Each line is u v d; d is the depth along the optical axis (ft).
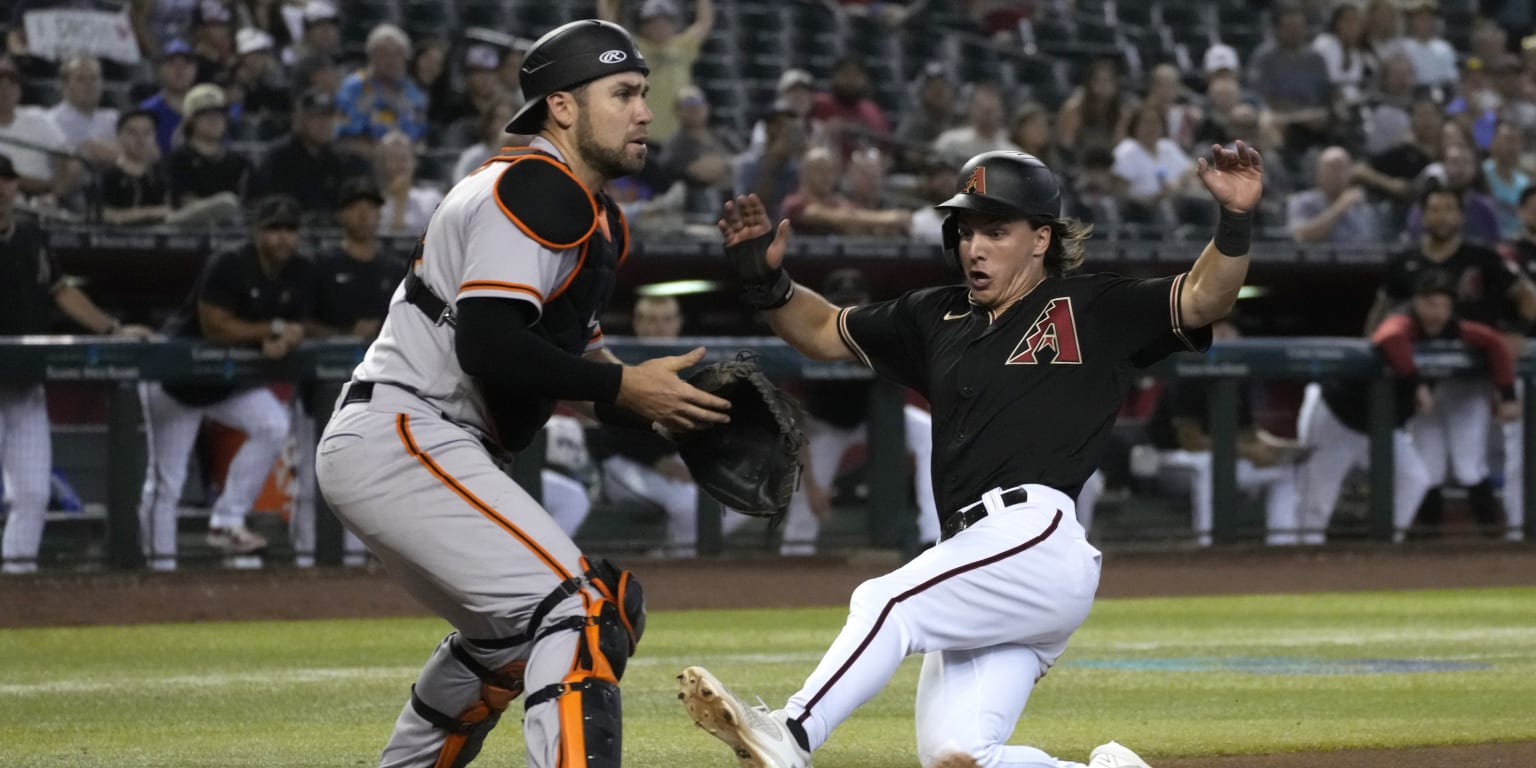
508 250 41.24
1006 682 44.68
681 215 159.22
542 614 41.60
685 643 99.55
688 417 42.73
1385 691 78.33
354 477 42.73
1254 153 44.14
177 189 141.79
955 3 231.50
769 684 80.33
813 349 51.90
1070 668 87.30
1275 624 110.73
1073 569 44.39
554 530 42.73
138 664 89.51
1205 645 98.48
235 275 123.85
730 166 164.25
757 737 40.50
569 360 41.52
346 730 66.74
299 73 158.20
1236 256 44.42
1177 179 178.70
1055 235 48.11
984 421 46.19
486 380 41.50
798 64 208.03
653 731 66.59
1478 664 89.10
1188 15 243.19
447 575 42.06
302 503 128.16
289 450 127.34
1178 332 45.83
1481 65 211.41
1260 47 213.66
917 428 139.54
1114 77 182.80
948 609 43.34
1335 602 125.39
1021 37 230.48
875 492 139.44
